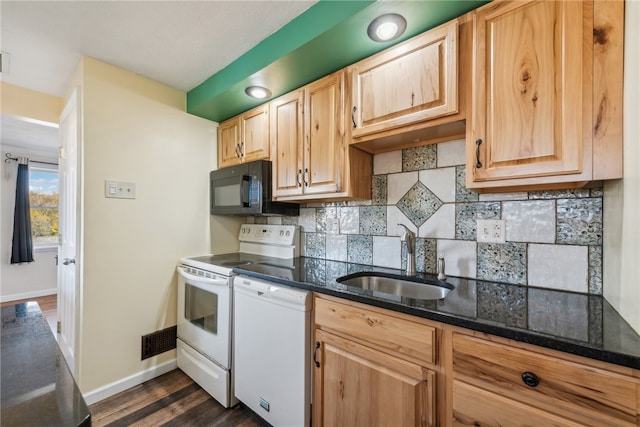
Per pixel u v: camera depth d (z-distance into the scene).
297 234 2.17
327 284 1.29
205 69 1.89
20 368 0.64
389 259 1.70
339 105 1.55
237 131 2.23
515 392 0.79
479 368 0.85
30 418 0.47
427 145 1.56
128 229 1.90
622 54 0.83
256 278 1.56
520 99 1.00
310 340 1.31
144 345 1.96
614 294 0.94
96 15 1.39
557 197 1.19
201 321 1.90
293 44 1.40
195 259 2.12
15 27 1.47
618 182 0.88
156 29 1.49
